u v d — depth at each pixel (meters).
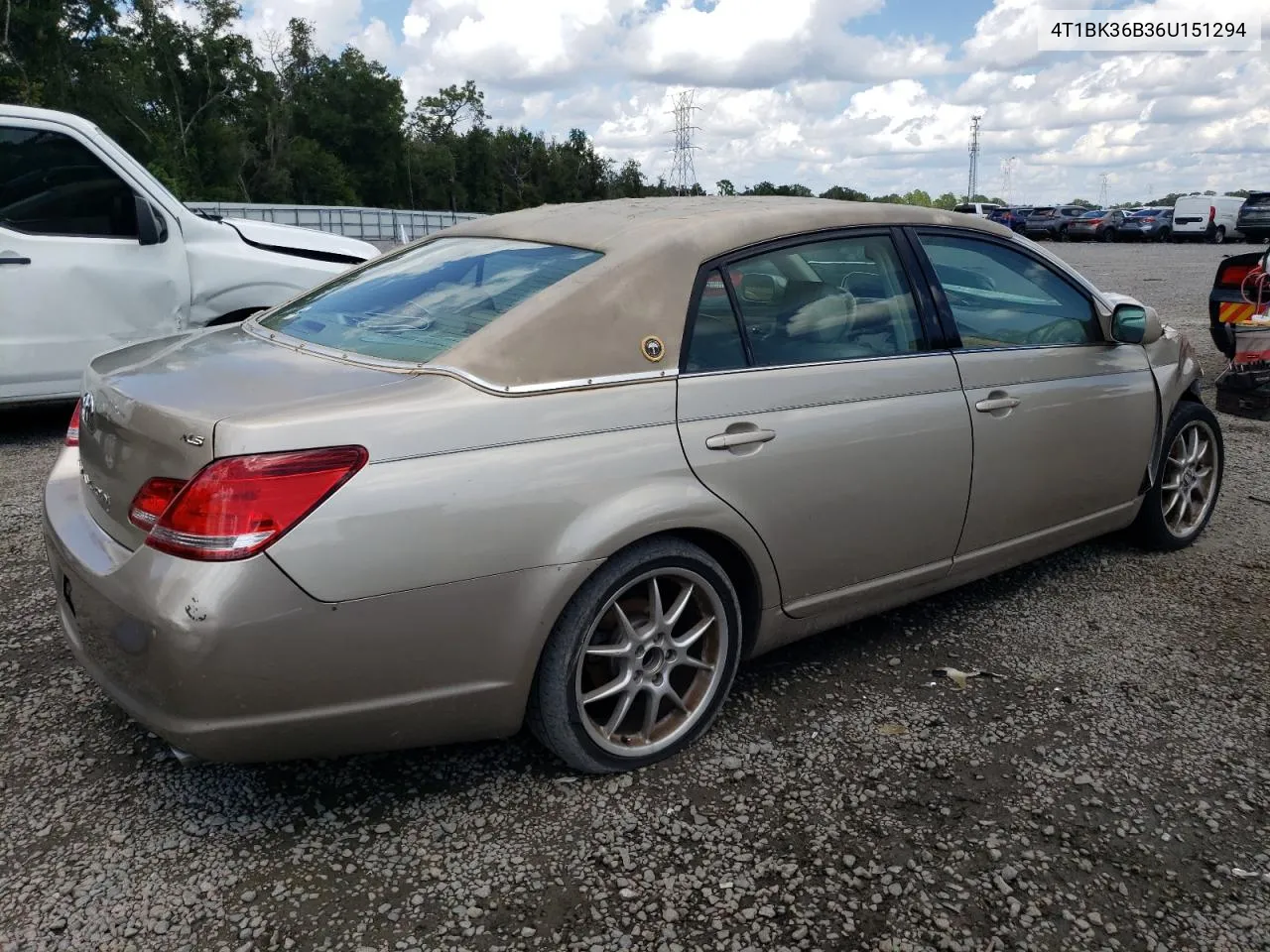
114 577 2.28
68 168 6.05
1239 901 2.33
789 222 3.09
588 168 96.44
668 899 2.29
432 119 91.44
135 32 57.44
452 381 2.43
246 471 2.15
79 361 6.16
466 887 2.32
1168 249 34.44
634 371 2.65
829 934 2.20
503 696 2.49
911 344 3.30
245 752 2.27
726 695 2.98
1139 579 4.25
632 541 2.57
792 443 2.89
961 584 3.63
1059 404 3.70
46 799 2.60
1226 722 3.11
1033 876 2.39
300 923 2.19
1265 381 7.15
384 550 2.24
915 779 2.77
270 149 67.25
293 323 3.10
